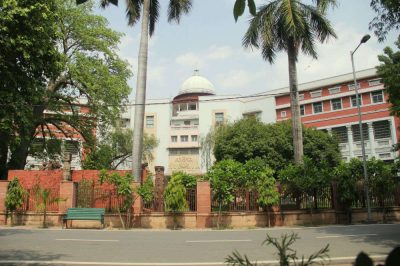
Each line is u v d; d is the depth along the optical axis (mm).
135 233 15750
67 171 20906
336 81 49594
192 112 61562
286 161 36219
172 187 18453
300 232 15289
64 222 18797
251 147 36719
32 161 37469
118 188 18734
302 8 22797
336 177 20812
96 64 27219
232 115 57031
